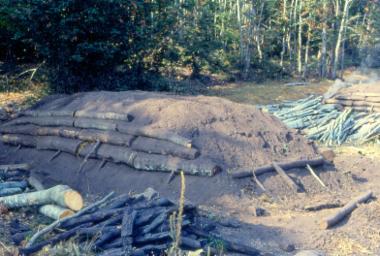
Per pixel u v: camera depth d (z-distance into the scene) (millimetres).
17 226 7914
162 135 10914
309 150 12031
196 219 8336
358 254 8047
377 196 10891
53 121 13180
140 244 7148
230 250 7730
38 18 17672
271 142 11625
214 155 10688
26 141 13492
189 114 11555
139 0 19484
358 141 17688
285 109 20172
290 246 8078
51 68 19781
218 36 33125
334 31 35125
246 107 12648
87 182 11281
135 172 10961
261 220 9258
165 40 22359
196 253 6609
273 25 37750
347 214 9438
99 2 18281
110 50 18891
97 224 7480
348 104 19750
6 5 17750
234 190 10078
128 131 11453
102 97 13516
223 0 36844
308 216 9484
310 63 37250
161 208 7781
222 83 29672
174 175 10484
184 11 27203
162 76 24906
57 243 7035
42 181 11117
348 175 12008
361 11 41469
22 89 20031
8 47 22266
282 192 10398
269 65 34156
